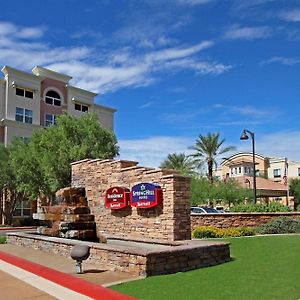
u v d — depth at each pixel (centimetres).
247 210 2369
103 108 4906
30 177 3008
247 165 6444
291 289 729
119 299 711
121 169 1457
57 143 2959
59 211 1622
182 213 1233
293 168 6681
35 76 4188
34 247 1537
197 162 4444
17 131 3981
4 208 3722
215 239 1627
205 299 679
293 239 1489
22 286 860
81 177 1709
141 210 1335
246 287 757
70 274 956
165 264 937
